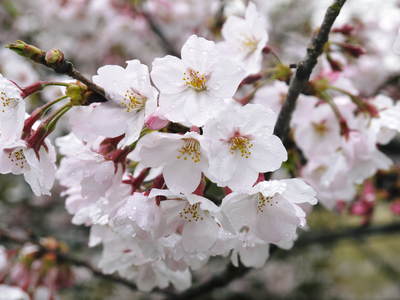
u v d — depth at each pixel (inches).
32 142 10.7
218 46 14.1
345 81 14.4
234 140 10.7
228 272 16.4
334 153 14.3
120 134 10.7
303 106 14.3
